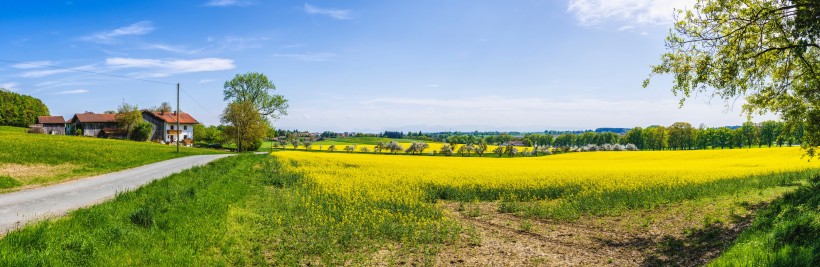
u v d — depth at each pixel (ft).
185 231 39.45
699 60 52.60
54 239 30.91
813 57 55.88
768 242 34.40
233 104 267.39
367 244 44.70
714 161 171.53
